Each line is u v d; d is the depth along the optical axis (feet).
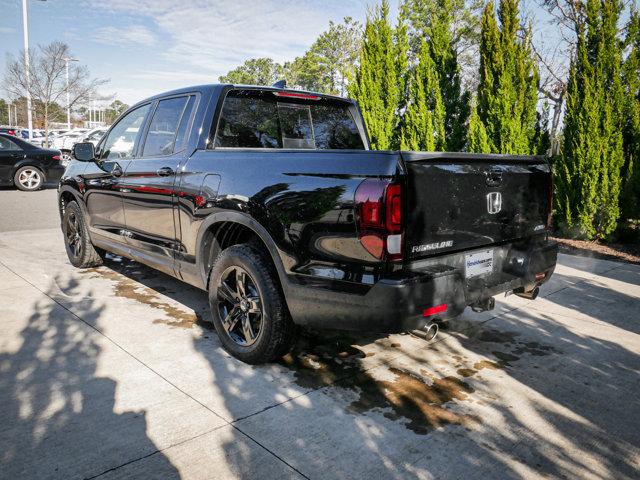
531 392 9.51
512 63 27.48
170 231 12.34
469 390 9.53
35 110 90.22
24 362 10.18
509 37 27.35
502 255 10.50
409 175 8.15
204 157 11.33
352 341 11.87
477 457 7.45
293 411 8.59
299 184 9.20
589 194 24.56
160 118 13.30
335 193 8.61
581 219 25.05
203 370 10.08
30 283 15.89
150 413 8.39
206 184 10.99
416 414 8.61
